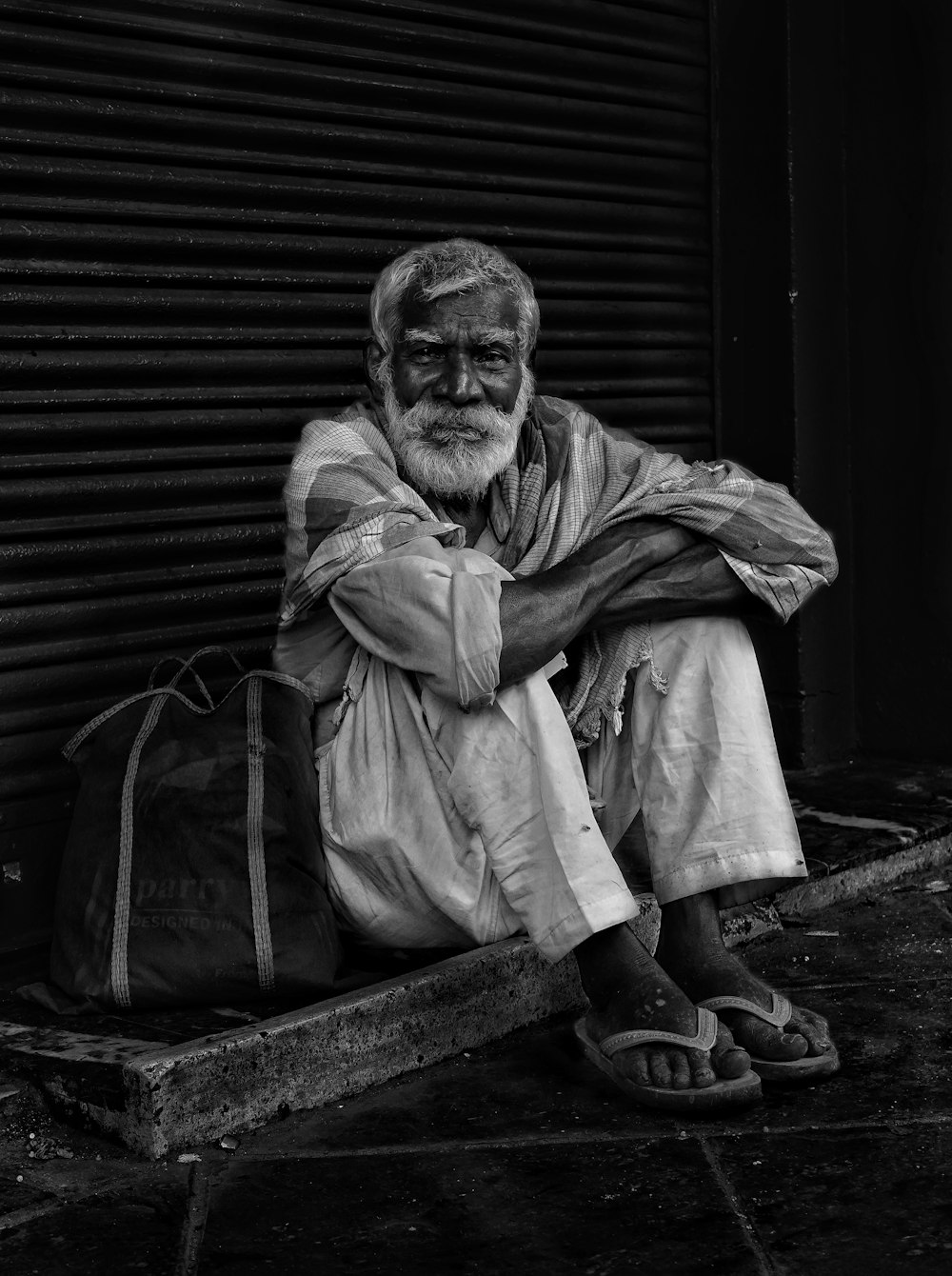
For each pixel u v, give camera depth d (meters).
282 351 3.44
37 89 3.01
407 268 2.81
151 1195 2.26
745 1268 2.01
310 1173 2.32
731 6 4.31
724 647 2.79
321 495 2.79
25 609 3.02
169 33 3.18
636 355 4.21
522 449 2.98
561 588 2.63
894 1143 2.34
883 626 4.52
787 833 2.73
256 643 3.42
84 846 2.77
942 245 4.28
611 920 2.50
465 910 2.75
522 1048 2.80
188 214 3.24
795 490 4.36
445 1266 2.04
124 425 3.15
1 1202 2.25
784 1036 2.56
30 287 3.02
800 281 4.30
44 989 2.80
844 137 4.42
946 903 3.63
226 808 2.73
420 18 3.65
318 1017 2.55
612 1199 2.21
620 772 2.91
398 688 2.75
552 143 3.96
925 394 4.37
